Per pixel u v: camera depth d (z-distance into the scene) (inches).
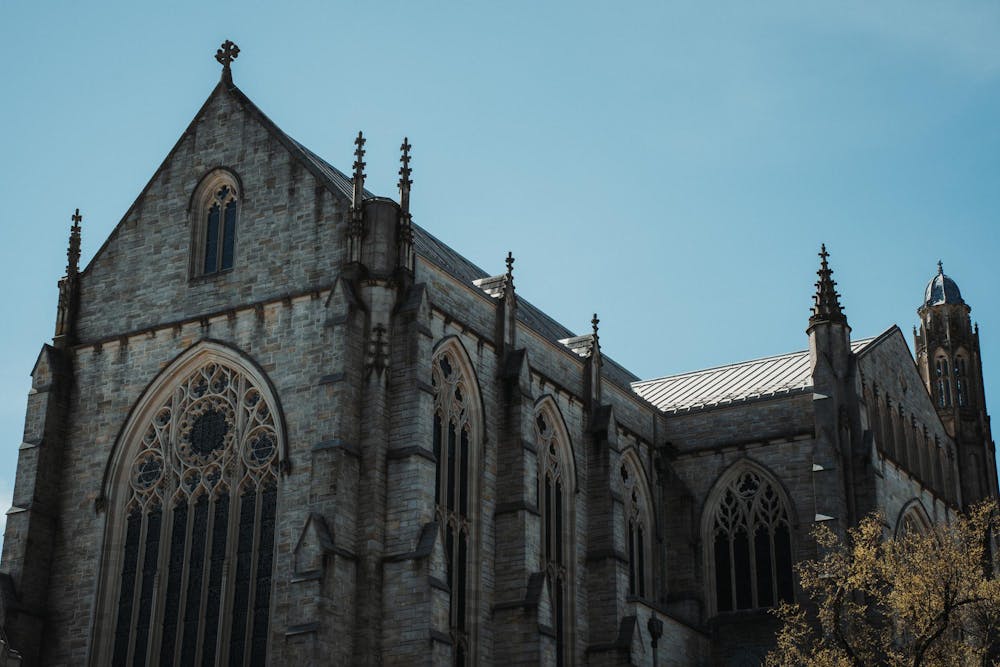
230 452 3009.4
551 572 3334.2
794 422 3846.0
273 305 3056.1
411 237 3053.6
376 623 2736.2
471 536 3088.1
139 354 3198.8
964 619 2898.6
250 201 3198.8
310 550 2699.3
